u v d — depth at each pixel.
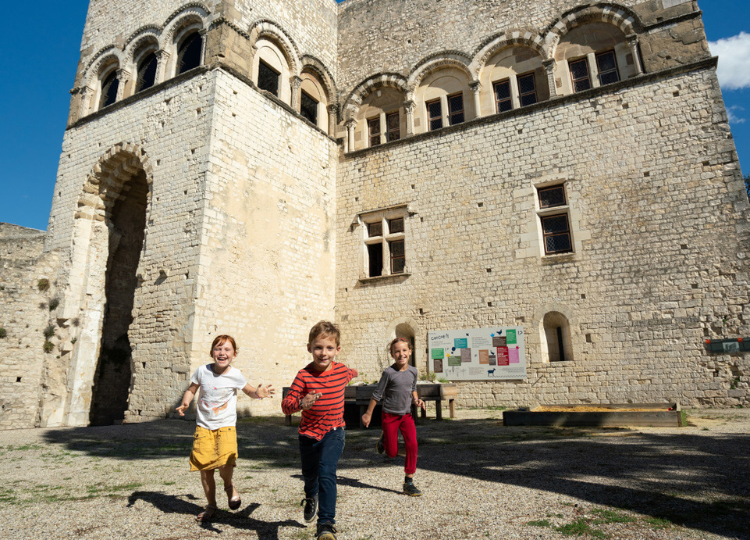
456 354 17.58
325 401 4.23
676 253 15.10
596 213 16.45
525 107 18.42
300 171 19.83
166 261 15.69
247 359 15.91
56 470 7.52
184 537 4.05
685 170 15.51
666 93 16.31
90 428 13.75
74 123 20.84
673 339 14.63
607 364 15.29
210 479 4.55
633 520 4.11
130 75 20.08
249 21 18.62
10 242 19.56
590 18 18.36
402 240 20.33
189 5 18.56
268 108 18.61
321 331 4.35
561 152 17.48
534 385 16.14
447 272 18.53
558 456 7.19
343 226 21.38
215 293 15.18
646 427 10.11
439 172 19.67
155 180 17.03
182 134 16.77
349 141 22.39
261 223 17.41
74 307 18.41
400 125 21.67
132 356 15.62
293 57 20.62
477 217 18.45
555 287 16.53
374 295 19.88
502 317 17.14
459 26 20.98
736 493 4.83
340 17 24.58
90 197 19.50
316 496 4.21
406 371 5.68
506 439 9.21
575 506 4.58
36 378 17.45
